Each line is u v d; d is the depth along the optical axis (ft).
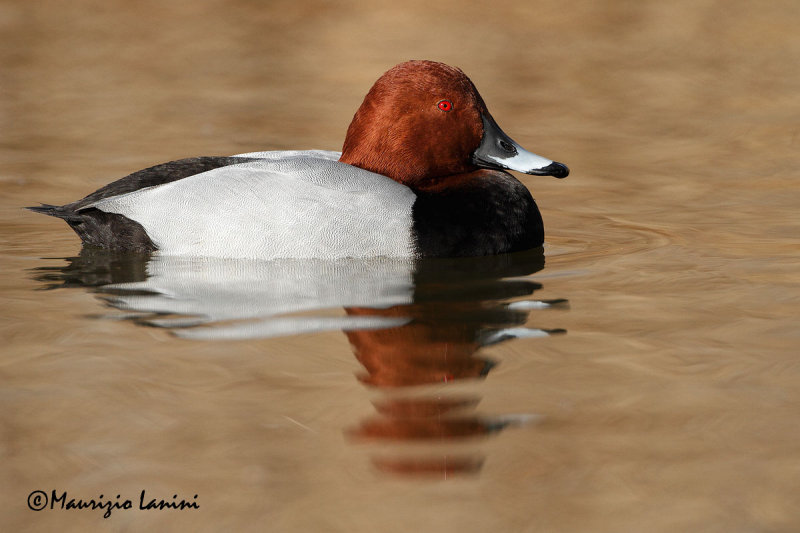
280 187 33.14
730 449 19.88
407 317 27.53
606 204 42.16
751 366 23.86
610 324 26.91
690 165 48.52
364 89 64.69
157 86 65.16
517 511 17.80
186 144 51.49
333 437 20.48
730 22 82.89
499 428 20.80
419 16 86.43
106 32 80.33
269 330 26.45
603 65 71.15
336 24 84.02
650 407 21.70
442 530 17.28
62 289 30.17
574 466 19.29
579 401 22.04
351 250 32.91
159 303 28.71
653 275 31.73
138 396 22.36
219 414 21.48
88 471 19.29
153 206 33.60
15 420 21.20
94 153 49.49
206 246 33.24
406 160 35.04
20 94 62.13
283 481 18.86
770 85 65.05
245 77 68.03
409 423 21.11
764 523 17.43
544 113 59.47
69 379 23.25
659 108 60.29
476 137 34.96
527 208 35.04
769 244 35.37
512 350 25.05
